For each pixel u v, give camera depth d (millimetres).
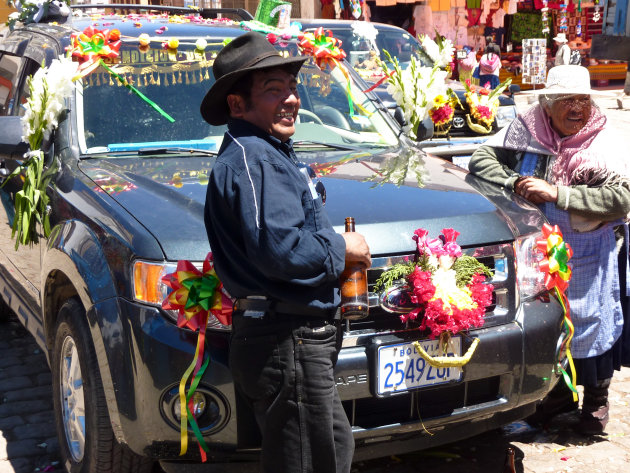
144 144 3848
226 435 2732
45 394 4426
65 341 3307
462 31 17688
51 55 4133
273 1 4652
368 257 2516
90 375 2986
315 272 2316
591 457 3639
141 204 3055
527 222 3326
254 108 2404
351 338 2836
